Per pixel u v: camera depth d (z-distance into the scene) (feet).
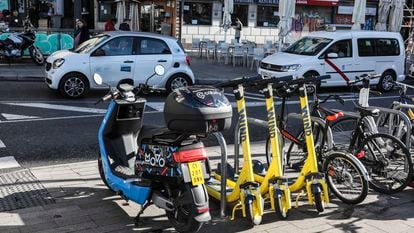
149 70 40.52
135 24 76.79
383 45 50.37
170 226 15.25
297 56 47.14
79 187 18.61
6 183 19.12
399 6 67.87
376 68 49.80
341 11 90.74
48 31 57.16
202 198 13.44
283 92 16.84
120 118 17.15
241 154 24.30
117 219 15.71
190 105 13.30
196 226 13.67
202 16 81.25
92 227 15.08
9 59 54.13
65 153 24.12
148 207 16.69
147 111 34.94
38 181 19.33
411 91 52.08
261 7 84.99
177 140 13.82
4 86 43.52
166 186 14.32
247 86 15.78
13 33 55.16
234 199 15.84
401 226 15.61
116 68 39.47
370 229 15.34
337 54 47.55
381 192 18.80
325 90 49.70
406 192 18.89
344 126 22.44
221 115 13.56
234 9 83.30
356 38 48.67
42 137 26.86
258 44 83.05
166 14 81.71
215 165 22.03
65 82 38.37
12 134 27.22
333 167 17.63
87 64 38.78
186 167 13.55
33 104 35.86
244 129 15.38
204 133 13.52
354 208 17.06
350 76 48.26
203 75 54.70
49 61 39.40
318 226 15.48
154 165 14.44
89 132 28.35
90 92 41.70
